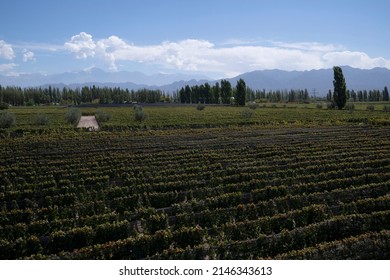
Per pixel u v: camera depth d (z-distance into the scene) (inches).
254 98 7357.3
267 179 897.5
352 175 909.8
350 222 565.0
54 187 851.4
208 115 3161.9
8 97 6402.6
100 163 1139.3
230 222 610.9
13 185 896.9
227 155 1227.2
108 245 498.3
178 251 481.4
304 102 6314.0
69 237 550.0
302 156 1183.6
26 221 661.3
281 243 517.3
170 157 1193.4
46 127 2246.6
